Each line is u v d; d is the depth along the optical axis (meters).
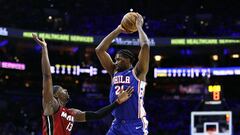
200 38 26.52
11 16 30.34
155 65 28.00
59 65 27.33
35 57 28.75
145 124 6.77
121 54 6.88
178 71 27.89
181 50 27.31
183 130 30.80
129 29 6.95
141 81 6.73
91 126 30.33
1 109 30.28
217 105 19.64
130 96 6.67
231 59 27.83
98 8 32.47
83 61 27.75
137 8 32.72
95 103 31.19
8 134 28.61
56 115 6.89
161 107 32.06
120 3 32.78
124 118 6.73
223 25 30.97
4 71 27.50
